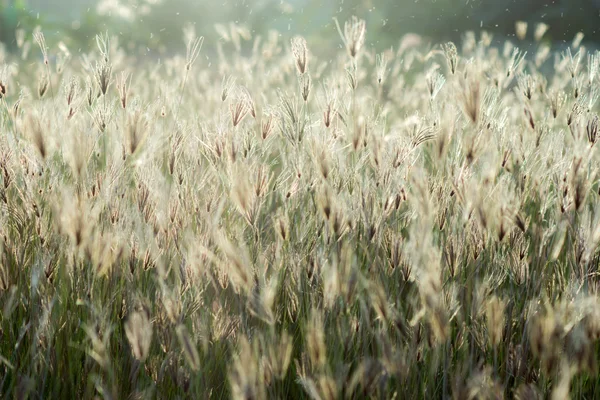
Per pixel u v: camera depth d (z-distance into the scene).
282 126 1.96
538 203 2.01
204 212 1.84
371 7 9.06
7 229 1.86
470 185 1.76
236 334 1.76
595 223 1.76
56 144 1.91
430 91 2.13
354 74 2.08
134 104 2.00
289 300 1.86
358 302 1.84
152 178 1.85
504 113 2.11
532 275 1.84
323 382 1.55
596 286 1.76
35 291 1.81
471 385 1.60
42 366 1.77
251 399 1.53
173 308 1.69
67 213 1.68
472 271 1.83
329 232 1.82
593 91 2.06
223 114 1.96
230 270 1.68
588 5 9.95
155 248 1.77
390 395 1.73
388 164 1.89
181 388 1.74
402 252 1.78
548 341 1.58
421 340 1.74
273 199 2.04
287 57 2.83
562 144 1.99
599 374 1.76
